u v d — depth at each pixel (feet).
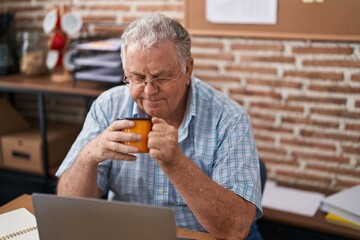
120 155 4.06
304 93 8.07
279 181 8.66
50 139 9.40
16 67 10.01
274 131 8.47
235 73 8.50
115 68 8.57
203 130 4.91
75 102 10.30
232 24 8.16
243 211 4.19
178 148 3.87
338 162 8.09
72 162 4.82
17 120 10.04
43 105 8.90
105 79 8.11
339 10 7.37
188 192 3.99
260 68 8.29
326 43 7.71
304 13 7.61
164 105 4.35
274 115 8.39
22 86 8.81
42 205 3.23
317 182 8.34
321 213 7.32
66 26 9.07
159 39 4.11
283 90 8.21
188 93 4.92
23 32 10.31
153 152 3.77
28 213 4.50
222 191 4.13
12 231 4.15
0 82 9.05
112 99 5.20
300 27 7.70
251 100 8.50
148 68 4.14
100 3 9.42
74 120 10.44
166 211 2.97
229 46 8.41
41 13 10.04
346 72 7.68
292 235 7.27
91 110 5.27
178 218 4.90
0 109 9.80
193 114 4.83
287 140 8.41
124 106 5.13
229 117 4.87
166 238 3.06
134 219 3.07
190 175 3.96
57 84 8.79
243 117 4.90
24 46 9.66
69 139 9.91
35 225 4.25
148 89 4.22
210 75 8.71
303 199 7.75
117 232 3.15
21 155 9.48
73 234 3.25
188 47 4.36
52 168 9.39
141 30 4.16
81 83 8.82
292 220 7.11
